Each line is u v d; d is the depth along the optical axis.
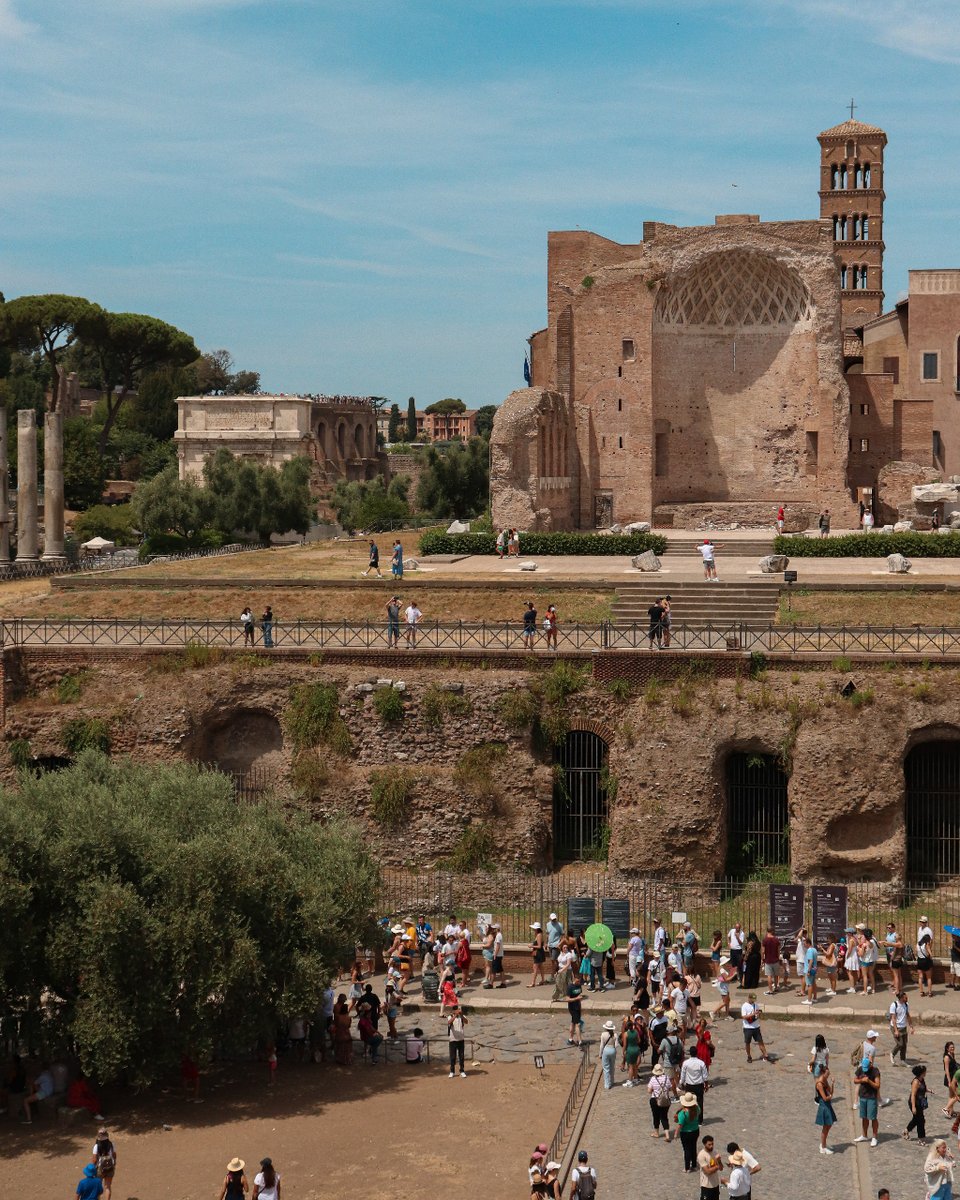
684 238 85.94
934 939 45.00
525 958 44.19
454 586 61.38
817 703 49.06
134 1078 35.75
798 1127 33.66
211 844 36.91
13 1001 36.47
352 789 50.28
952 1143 32.53
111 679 52.94
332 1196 30.83
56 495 86.31
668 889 48.47
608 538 74.75
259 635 55.34
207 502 98.38
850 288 113.00
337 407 164.50
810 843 48.38
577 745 51.38
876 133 111.88
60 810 37.94
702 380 88.75
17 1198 30.97
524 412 81.12
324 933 37.50
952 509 82.75
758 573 63.81
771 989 41.66
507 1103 35.41
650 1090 33.69
